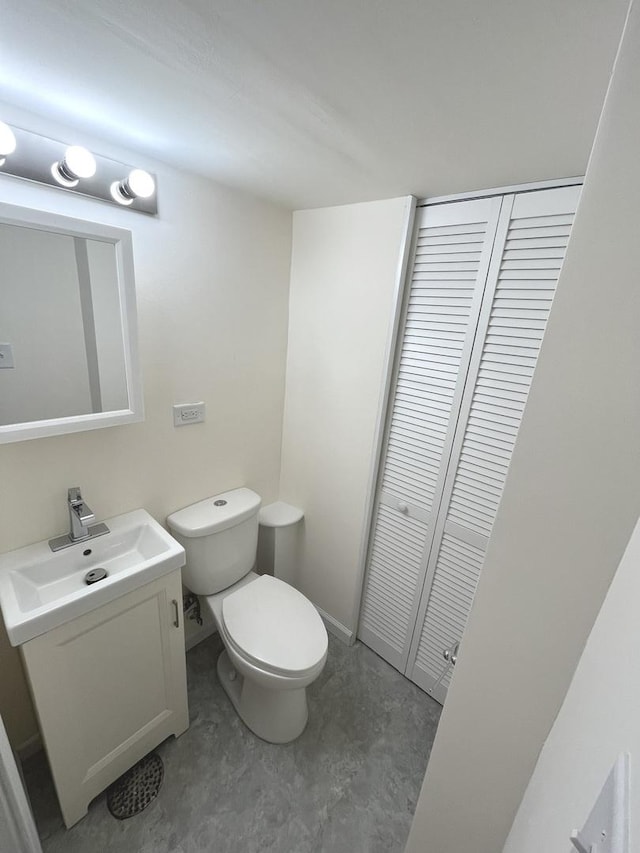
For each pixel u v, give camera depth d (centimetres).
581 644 54
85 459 122
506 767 67
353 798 129
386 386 148
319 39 58
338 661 179
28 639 91
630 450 45
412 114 77
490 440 128
